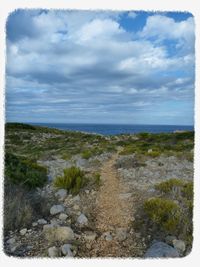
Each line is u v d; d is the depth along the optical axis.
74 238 4.45
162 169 10.34
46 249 4.07
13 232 4.59
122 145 25.33
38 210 5.53
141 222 5.00
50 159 14.34
